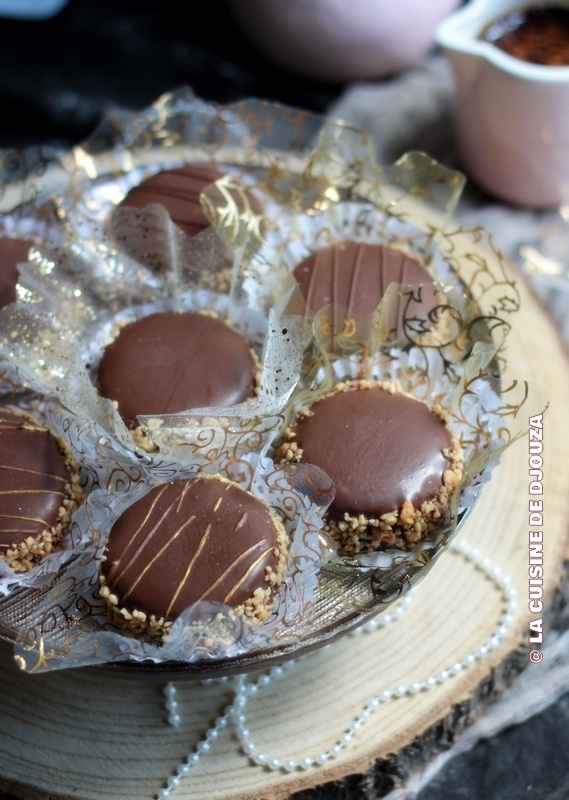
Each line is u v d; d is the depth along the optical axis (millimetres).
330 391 376
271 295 391
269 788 352
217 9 552
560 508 396
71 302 393
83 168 419
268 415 353
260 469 358
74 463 369
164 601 340
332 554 353
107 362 386
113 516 353
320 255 406
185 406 374
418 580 347
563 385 418
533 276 464
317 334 362
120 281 405
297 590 346
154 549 346
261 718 361
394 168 414
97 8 555
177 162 438
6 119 527
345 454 360
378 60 510
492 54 434
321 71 522
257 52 538
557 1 467
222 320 401
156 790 351
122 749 356
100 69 537
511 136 452
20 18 550
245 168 425
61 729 358
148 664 332
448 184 412
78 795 349
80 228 405
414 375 385
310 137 440
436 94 509
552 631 402
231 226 390
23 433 369
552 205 480
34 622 344
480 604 379
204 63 539
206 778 353
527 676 395
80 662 333
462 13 456
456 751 387
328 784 354
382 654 371
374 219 413
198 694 363
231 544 345
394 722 362
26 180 433
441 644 373
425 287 379
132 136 440
